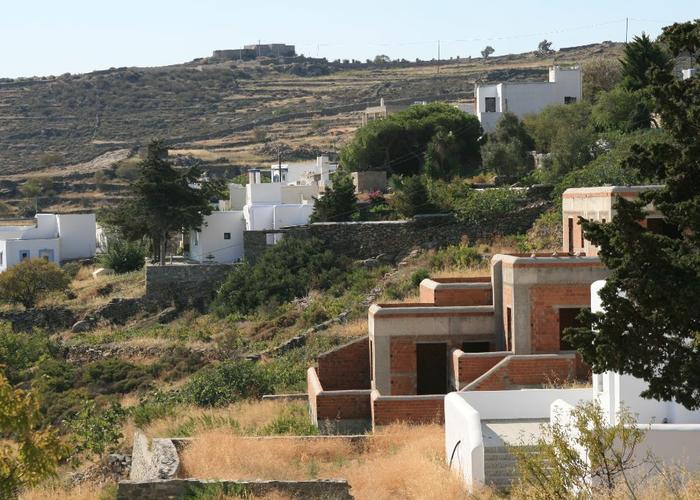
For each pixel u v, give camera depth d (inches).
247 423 1418.6
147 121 7337.6
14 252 3639.3
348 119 6968.5
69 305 2896.2
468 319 1423.5
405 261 2546.8
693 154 850.8
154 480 885.2
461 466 962.1
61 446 737.0
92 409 1567.4
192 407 1658.5
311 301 2496.3
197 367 2250.2
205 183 3139.8
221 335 2410.2
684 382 806.5
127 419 1641.2
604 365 822.5
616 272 839.7
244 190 3533.5
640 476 759.7
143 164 3085.6
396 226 2647.6
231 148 6427.2
